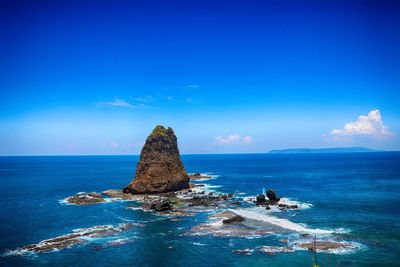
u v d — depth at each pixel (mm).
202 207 80750
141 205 85312
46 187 129500
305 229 58344
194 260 44969
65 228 62156
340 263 42406
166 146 108875
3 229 61844
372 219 65625
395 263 42250
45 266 43312
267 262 43625
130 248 49969
